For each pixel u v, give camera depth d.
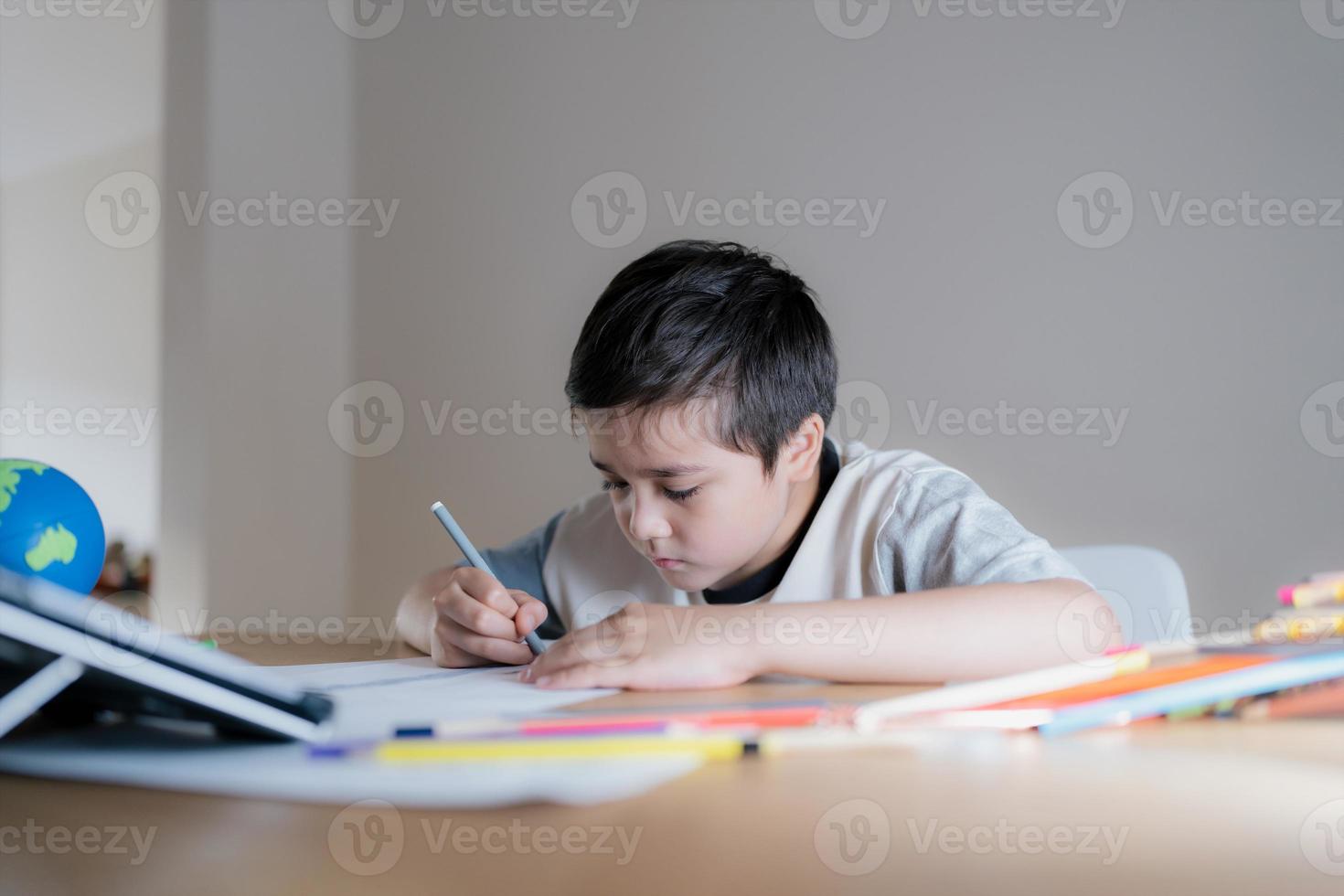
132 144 3.71
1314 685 0.51
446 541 2.46
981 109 1.92
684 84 2.22
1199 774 0.38
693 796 0.36
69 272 3.88
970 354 1.93
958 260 1.94
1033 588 0.72
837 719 0.48
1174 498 1.75
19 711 0.38
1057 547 1.84
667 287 0.90
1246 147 1.70
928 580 0.94
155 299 3.79
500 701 0.57
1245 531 1.70
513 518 2.39
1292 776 0.38
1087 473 1.82
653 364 0.86
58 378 3.94
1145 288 1.78
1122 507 1.79
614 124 2.30
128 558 3.66
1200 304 1.74
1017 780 0.38
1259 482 1.69
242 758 0.39
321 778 0.36
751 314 0.93
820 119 2.08
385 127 2.59
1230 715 0.50
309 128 2.59
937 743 0.45
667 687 0.63
